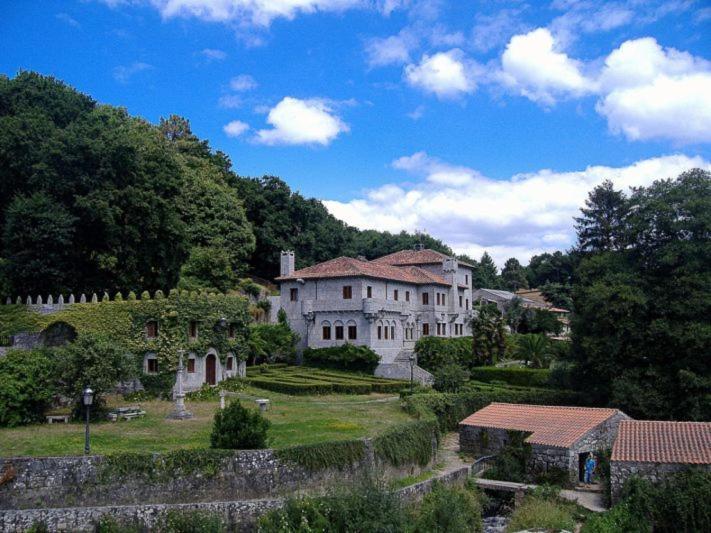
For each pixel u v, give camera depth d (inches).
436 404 2073.1
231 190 3683.6
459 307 3371.1
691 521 1258.0
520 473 1600.6
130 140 2224.4
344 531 1067.9
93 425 1502.2
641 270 2228.1
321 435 1453.0
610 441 1695.4
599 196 3486.7
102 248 2172.7
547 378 2593.5
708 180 2194.9
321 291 2815.0
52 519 1048.8
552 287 4662.9
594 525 1270.9
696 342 1951.3
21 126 2202.3
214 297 2092.8
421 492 1395.2
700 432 1478.8
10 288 2000.5
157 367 1911.9
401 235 5378.9
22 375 1497.3
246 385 2207.2
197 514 1093.1
